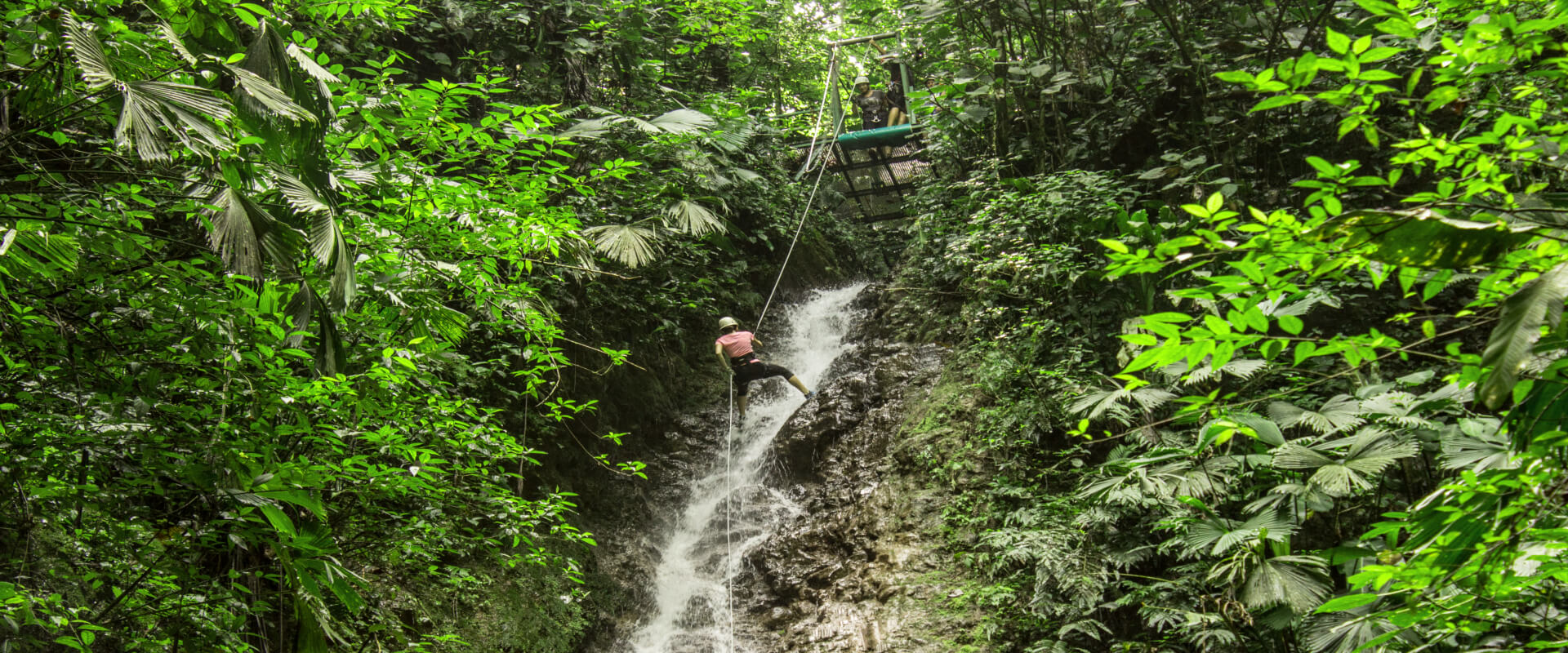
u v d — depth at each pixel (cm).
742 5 1066
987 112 971
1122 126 912
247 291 307
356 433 375
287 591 370
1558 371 168
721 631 779
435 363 460
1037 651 609
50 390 303
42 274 257
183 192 290
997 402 805
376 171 405
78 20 254
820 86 1578
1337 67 191
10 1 259
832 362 1090
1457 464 342
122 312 305
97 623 348
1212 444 494
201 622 349
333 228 292
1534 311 145
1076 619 621
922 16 957
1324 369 634
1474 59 195
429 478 403
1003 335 804
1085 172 848
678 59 1159
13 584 277
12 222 240
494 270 454
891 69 1384
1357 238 166
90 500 322
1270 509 465
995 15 945
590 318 925
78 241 267
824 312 1251
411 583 611
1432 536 216
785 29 1466
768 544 837
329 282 320
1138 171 960
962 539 732
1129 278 735
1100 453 743
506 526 495
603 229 693
